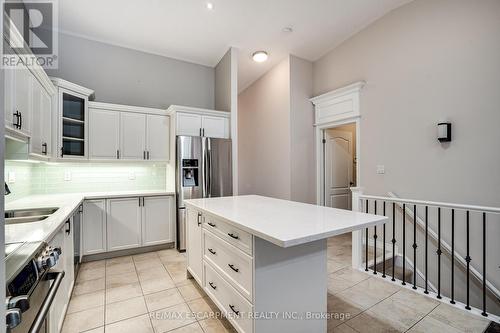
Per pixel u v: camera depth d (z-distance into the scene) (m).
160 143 3.70
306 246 1.60
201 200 2.51
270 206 2.13
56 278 1.08
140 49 3.91
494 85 2.50
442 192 2.88
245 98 5.71
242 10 3.11
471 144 2.66
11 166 2.48
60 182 3.29
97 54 3.62
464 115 2.71
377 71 3.57
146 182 3.88
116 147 3.38
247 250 1.47
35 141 2.19
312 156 4.62
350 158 4.93
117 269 2.82
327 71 4.38
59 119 2.81
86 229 2.98
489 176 2.53
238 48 4.00
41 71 2.27
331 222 1.53
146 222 3.36
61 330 1.75
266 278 1.44
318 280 1.65
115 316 1.94
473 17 2.65
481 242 2.58
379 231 3.54
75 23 3.23
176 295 2.25
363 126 3.76
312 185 4.61
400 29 3.29
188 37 3.63
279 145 4.61
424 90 3.05
